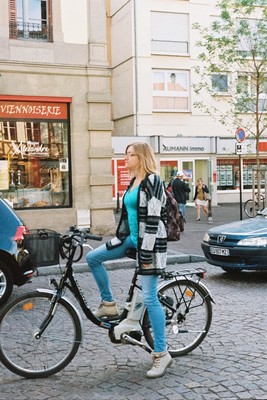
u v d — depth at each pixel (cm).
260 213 1021
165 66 2852
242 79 1983
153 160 459
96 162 1481
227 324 623
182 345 512
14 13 1391
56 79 1434
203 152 2866
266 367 476
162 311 461
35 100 1416
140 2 2800
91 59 1459
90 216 1484
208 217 1952
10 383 446
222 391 422
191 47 2878
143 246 441
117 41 2992
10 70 1383
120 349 537
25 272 735
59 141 1461
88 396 417
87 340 570
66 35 1442
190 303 513
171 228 531
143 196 447
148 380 449
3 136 1397
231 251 885
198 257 1130
